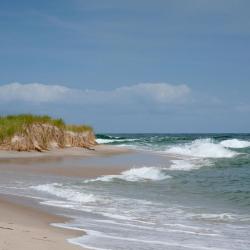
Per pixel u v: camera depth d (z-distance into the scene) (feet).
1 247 24.88
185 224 39.11
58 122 148.97
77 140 154.71
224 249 30.58
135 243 30.60
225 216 42.86
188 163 102.83
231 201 51.78
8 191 52.54
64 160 104.17
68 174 74.28
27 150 124.88
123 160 107.76
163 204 48.78
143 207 46.42
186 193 57.41
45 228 33.30
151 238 32.86
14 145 123.54
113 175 74.02
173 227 37.60
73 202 47.42
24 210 40.68
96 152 136.56
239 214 43.98
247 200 52.39
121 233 33.81
